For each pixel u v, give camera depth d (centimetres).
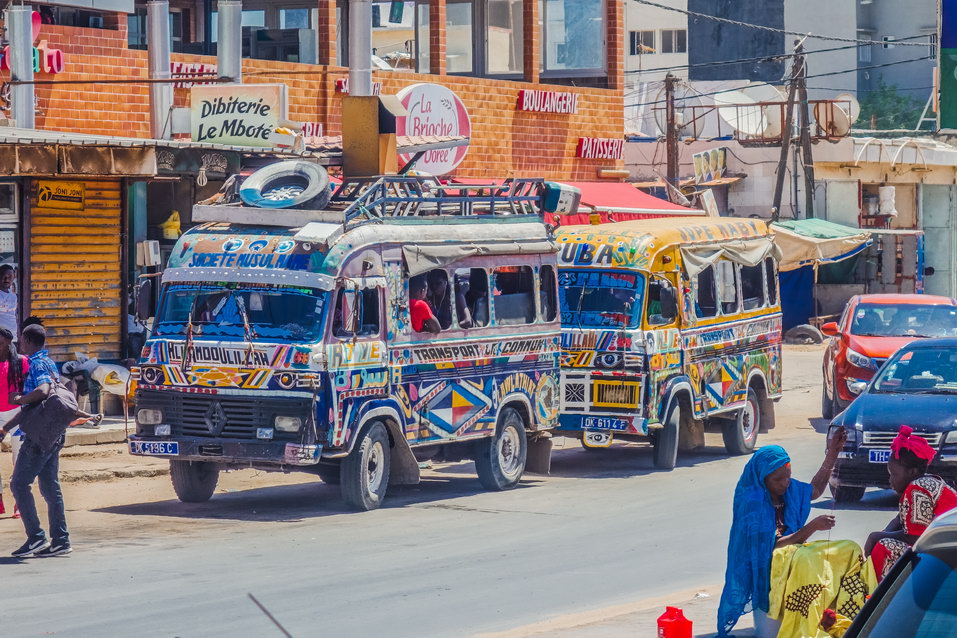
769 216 10494
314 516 3322
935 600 998
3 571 2584
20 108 4606
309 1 7544
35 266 4378
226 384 3269
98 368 4388
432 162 6222
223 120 4831
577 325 4194
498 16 7712
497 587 2478
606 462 4519
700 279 4491
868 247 10812
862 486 3400
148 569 2616
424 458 3694
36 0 5012
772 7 18762
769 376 4919
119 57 5184
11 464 3731
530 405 3931
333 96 6028
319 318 3256
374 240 3416
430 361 3566
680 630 1636
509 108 6956
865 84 19562
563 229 4394
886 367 3700
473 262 3731
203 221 3491
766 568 1905
